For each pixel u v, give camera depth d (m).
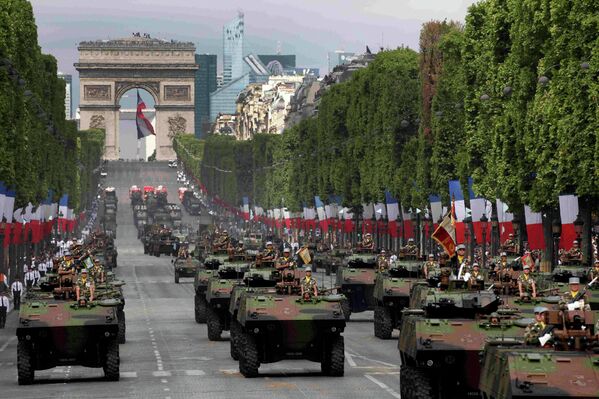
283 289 98.94
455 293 78.88
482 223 196.75
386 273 133.75
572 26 155.12
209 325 130.62
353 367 102.00
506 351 61.06
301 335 94.75
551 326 62.19
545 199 164.75
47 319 94.38
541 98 162.88
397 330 142.62
